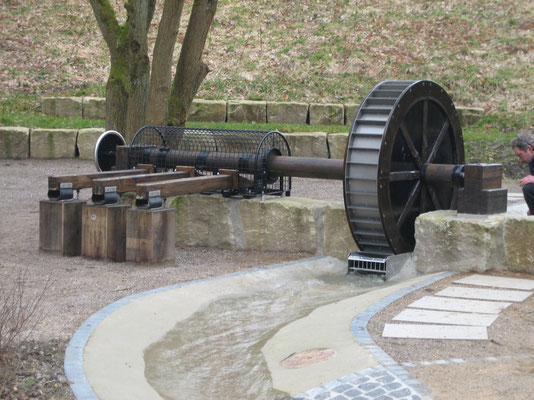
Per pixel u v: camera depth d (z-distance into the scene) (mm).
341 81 27922
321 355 6793
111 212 11516
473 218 10109
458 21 30812
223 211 13062
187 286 9906
